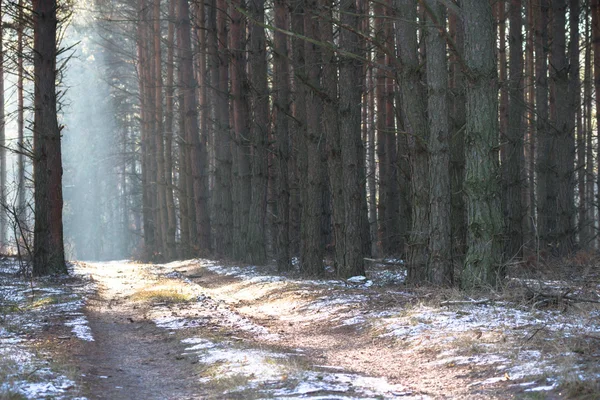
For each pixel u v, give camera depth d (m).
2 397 6.47
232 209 33.62
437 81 15.32
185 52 34.22
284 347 10.45
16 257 28.56
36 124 22.45
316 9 19.25
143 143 48.03
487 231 13.32
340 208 20.09
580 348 7.93
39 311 14.64
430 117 15.52
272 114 30.09
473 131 13.31
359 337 11.17
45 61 22.44
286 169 24.66
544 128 24.73
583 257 20.89
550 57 23.64
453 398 6.76
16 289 18.75
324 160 27.55
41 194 22.41
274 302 16.48
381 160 28.70
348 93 19.53
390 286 17.64
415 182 16.61
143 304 16.55
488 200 13.33
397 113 18.39
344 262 19.89
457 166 19.53
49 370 8.16
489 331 9.66
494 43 13.30
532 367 7.37
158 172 42.91
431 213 15.59
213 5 29.67
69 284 20.69
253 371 8.02
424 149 16.47
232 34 27.73
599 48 25.86
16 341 10.66
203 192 36.78
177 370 8.88
